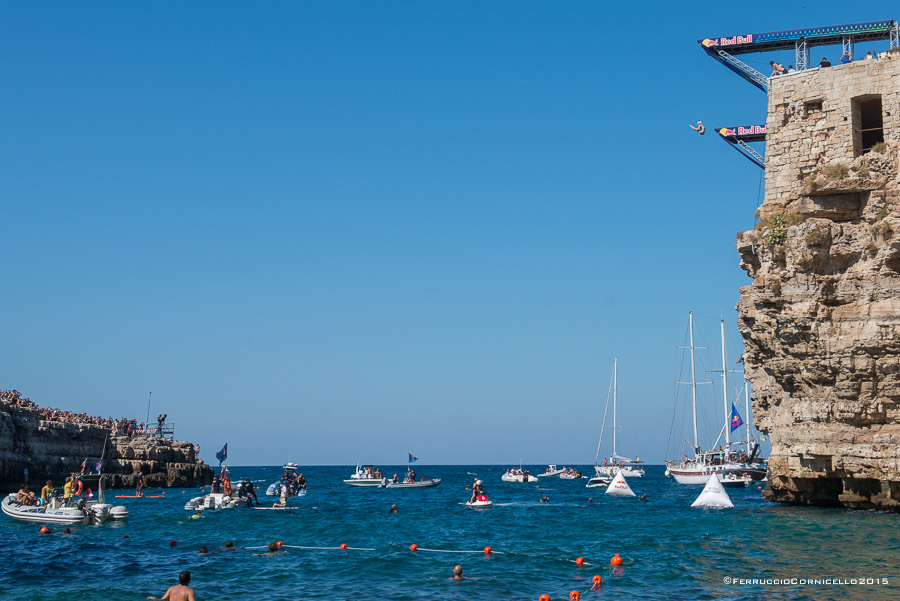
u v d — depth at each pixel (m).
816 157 43.62
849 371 39.81
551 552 32.25
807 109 44.38
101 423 84.06
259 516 50.06
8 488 59.53
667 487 95.94
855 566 26.61
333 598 23.64
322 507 59.53
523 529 41.66
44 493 47.72
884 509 39.09
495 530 41.25
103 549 33.69
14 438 62.66
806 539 32.31
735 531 35.84
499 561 30.19
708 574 26.09
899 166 40.44
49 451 67.25
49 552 32.47
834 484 43.25
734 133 53.91
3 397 68.12
